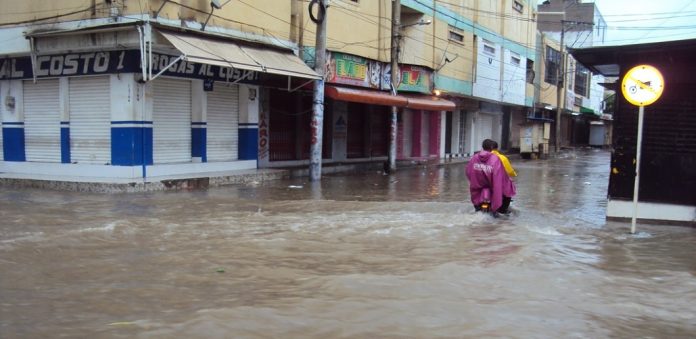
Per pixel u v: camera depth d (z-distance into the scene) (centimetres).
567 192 1466
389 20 2262
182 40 1257
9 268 581
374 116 2469
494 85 3291
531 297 512
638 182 878
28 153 1516
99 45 1295
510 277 578
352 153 2341
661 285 565
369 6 2114
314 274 577
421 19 2436
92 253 652
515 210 1073
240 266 605
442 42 2627
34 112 1496
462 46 2859
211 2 1387
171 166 1430
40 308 460
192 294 504
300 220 899
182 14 1337
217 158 1611
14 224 829
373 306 475
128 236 752
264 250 680
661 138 945
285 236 768
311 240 744
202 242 721
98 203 1077
